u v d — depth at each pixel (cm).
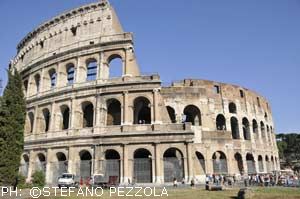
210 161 7450
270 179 6450
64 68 7644
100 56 7169
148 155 6669
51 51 8050
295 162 15262
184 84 8306
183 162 6094
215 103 8338
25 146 7406
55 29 8231
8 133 5119
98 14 7631
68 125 7375
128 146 6306
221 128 8600
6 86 5500
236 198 3325
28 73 8488
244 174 7869
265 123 9925
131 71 6875
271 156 9888
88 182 5794
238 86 9106
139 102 7038
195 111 7888
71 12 7938
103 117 6662
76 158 6588
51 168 6812
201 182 6088
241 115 8819
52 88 7562
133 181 6091
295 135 16425
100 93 6812
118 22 7925
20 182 5303
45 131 7612
